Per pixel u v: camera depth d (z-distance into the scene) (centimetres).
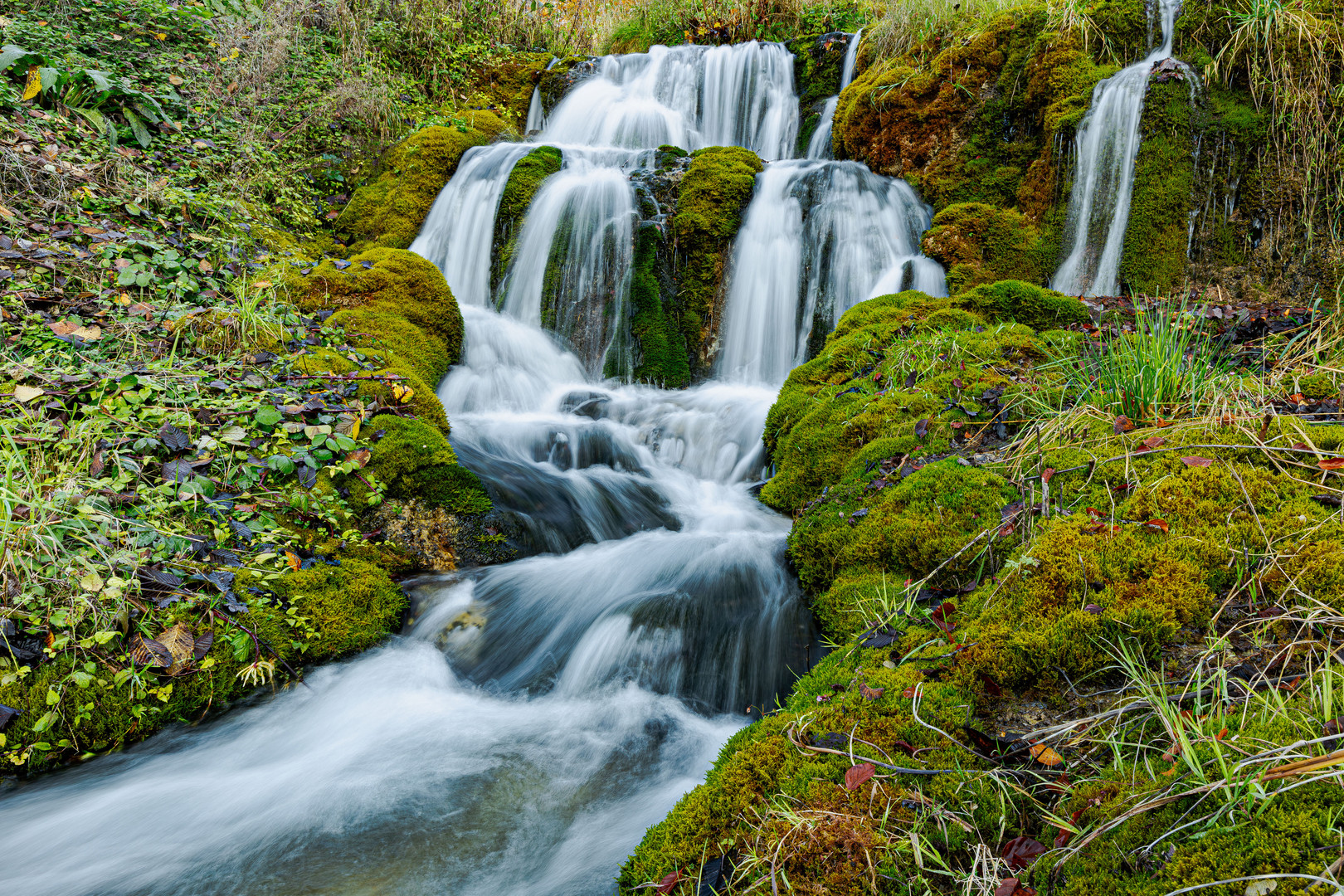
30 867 250
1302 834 150
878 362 523
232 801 279
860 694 239
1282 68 620
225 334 488
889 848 184
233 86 852
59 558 315
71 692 294
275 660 334
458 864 250
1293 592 230
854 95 869
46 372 407
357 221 819
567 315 764
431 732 320
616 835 260
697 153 829
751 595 385
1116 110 658
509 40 1190
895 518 345
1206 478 284
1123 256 649
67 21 795
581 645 367
